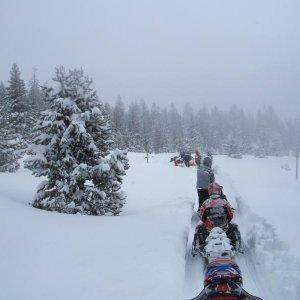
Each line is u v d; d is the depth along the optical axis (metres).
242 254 9.09
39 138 13.14
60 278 6.77
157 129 94.75
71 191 13.05
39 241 8.55
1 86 61.97
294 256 7.82
